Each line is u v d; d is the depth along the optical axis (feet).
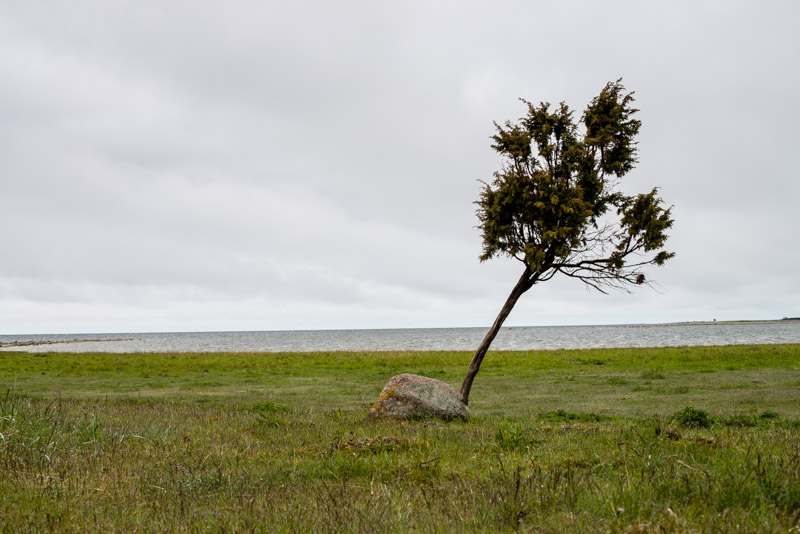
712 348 147.33
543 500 17.22
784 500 15.98
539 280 53.11
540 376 92.27
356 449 29.22
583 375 92.73
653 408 55.06
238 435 35.17
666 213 50.52
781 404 55.77
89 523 16.03
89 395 69.31
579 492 18.01
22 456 24.73
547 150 50.49
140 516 16.75
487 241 52.54
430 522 15.62
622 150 53.93
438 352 156.15
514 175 50.65
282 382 87.97
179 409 50.08
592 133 53.11
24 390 75.25
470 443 31.73
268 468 24.80
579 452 27.48
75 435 30.60
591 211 49.01
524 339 373.40
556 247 49.65
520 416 50.75
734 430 34.30
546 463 24.29
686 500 16.60
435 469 24.11
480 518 15.84
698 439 27.89
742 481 17.43
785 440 27.45
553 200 48.37
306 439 33.96
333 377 95.66
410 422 44.50
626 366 107.76
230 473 23.12
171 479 21.76
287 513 16.40
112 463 24.40
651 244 49.57
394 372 100.94
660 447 25.41
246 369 113.50
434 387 49.24
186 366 121.49
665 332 519.60
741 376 85.97
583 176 51.42
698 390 70.08
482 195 52.65
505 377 91.50
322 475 23.53
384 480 22.62
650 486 17.72
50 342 460.14
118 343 431.02
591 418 46.57
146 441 30.42
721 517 14.40
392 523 15.51
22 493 19.15
